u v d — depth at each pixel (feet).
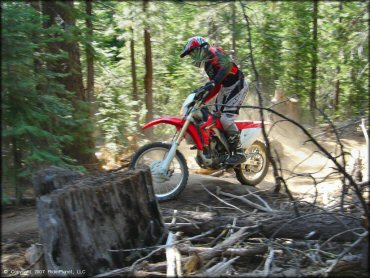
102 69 32.12
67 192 10.47
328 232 11.74
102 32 31.68
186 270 10.48
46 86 17.63
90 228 10.66
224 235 12.46
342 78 35.40
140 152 16.06
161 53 37.88
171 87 40.81
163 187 17.62
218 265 10.21
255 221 12.62
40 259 11.46
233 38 16.14
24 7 15.99
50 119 16.89
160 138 34.63
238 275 10.09
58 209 10.32
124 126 29.04
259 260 11.27
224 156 17.72
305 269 10.48
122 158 26.50
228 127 17.47
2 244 13.44
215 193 17.37
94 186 10.93
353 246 10.57
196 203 16.49
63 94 19.77
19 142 15.93
